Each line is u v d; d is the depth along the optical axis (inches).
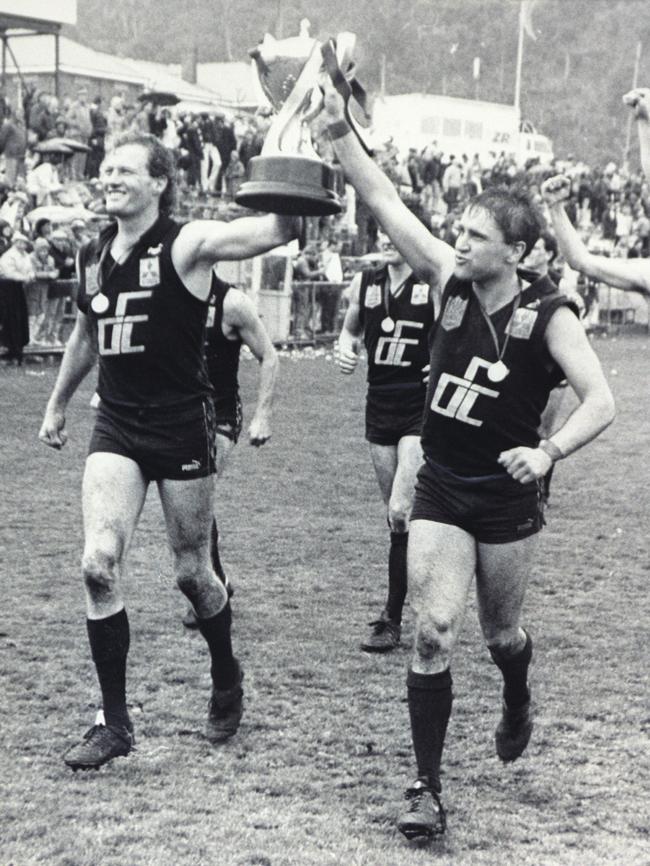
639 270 185.8
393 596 227.3
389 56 1625.2
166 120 880.3
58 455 417.1
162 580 267.9
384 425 238.7
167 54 1390.3
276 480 393.4
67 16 954.7
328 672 212.2
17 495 353.1
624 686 208.5
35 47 1038.4
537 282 152.6
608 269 185.9
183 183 893.2
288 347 845.8
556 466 441.1
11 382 588.4
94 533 166.1
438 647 152.9
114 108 871.1
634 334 1122.7
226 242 164.6
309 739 181.3
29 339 662.5
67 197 769.6
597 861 145.5
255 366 722.8
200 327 171.2
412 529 156.4
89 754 163.5
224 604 178.7
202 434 171.8
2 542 297.6
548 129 1859.0
